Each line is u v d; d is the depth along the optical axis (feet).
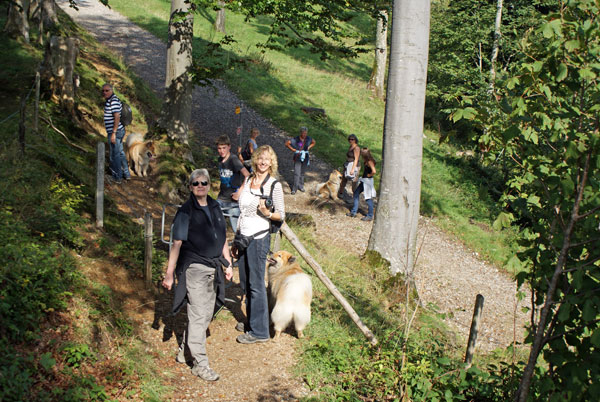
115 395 13.01
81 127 32.83
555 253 12.10
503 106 12.81
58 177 23.39
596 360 10.98
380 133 65.26
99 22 78.33
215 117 55.72
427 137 75.15
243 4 32.40
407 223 27.43
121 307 17.24
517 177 12.98
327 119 64.34
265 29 103.60
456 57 74.59
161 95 53.42
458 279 33.78
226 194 23.18
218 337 17.56
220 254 15.02
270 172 16.83
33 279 14.79
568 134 11.66
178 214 14.56
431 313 24.99
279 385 15.17
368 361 16.62
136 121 40.45
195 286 14.71
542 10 79.46
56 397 11.94
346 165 40.57
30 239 16.79
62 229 18.65
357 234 35.22
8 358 12.00
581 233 11.70
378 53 82.94
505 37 72.18
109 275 18.48
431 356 17.40
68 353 13.34
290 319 17.29
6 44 42.47
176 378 14.79
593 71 11.19
